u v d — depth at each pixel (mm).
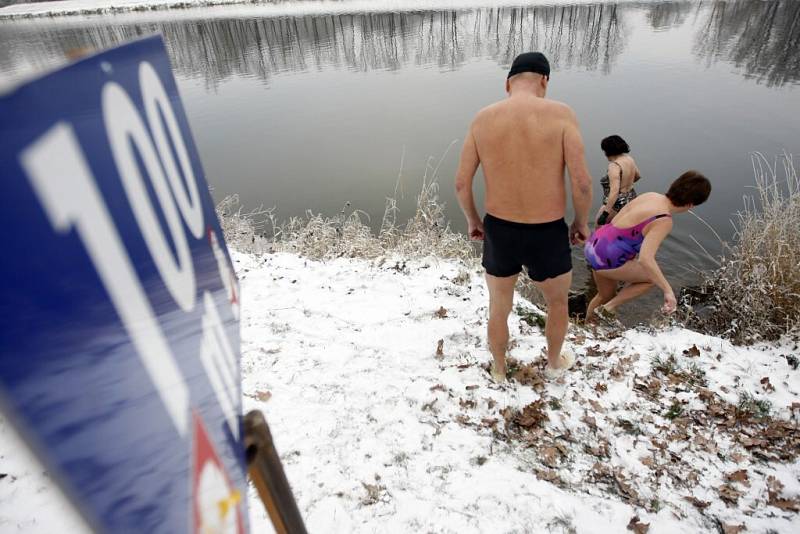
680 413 2885
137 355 344
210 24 53281
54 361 227
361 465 2461
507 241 2531
